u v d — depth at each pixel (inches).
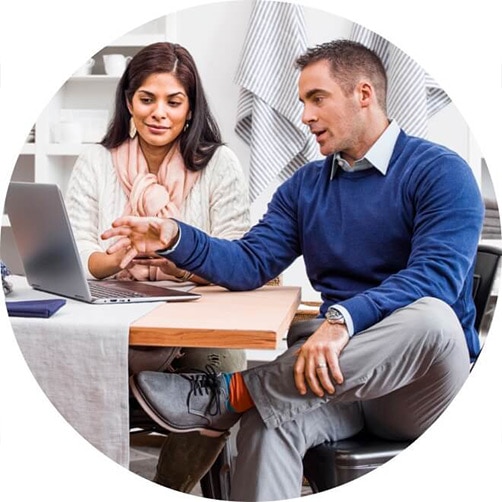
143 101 74.6
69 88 99.7
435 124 98.1
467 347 58.6
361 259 63.3
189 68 75.0
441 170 60.4
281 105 94.4
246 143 98.6
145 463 85.6
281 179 99.7
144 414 59.8
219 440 62.9
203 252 62.9
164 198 74.7
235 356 70.0
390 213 62.2
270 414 53.6
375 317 53.5
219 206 73.5
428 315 52.1
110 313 51.8
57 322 49.0
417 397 55.0
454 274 56.9
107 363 48.6
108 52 99.6
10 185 57.3
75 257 54.5
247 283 65.2
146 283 67.4
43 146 96.2
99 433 49.2
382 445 55.3
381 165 63.3
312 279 66.9
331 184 65.3
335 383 52.4
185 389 55.7
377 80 65.4
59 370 49.1
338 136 65.0
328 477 54.2
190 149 75.1
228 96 99.0
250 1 98.0
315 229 65.3
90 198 76.8
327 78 64.9
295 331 61.0
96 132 97.2
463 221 58.7
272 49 94.4
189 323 48.8
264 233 67.3
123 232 61.8
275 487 54.0
